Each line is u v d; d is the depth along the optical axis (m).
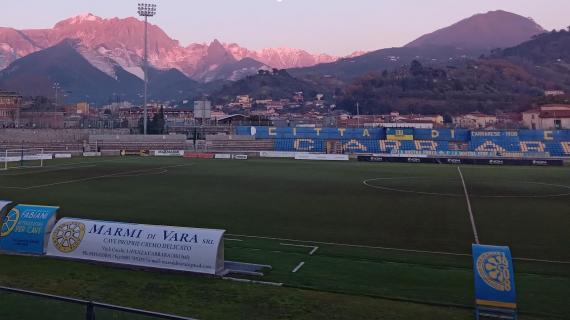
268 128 100.69
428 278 14.13
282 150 96.25
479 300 10.32
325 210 27.59
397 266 15.59
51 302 11.08
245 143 95.88
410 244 19.30
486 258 10.50
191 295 12.16
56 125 122.00
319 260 16.31
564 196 34.34
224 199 31.66
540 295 12.66
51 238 15.86
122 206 28.28
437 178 47.88
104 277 13.68
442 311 11.24
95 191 35.09
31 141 86.44
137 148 90.44
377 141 96.31
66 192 34.38
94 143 87.94
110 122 122.62
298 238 20.20
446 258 16.94
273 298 12.02
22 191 34.78
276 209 27.80
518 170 59.38
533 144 90.88
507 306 10.10
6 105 131.62
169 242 14.39
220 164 65.00
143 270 14.48
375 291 12.80
